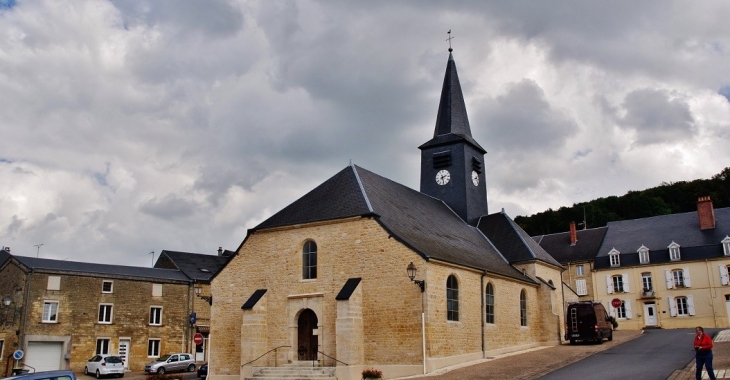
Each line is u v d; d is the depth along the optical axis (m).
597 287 54.47
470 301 24.80
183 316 41.34
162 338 40.03
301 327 24.11
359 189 25.06
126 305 38.94
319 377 21.73
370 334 22.41
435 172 36.31
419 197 31.86
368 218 23.45
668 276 51.16
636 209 73.50
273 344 24.22
